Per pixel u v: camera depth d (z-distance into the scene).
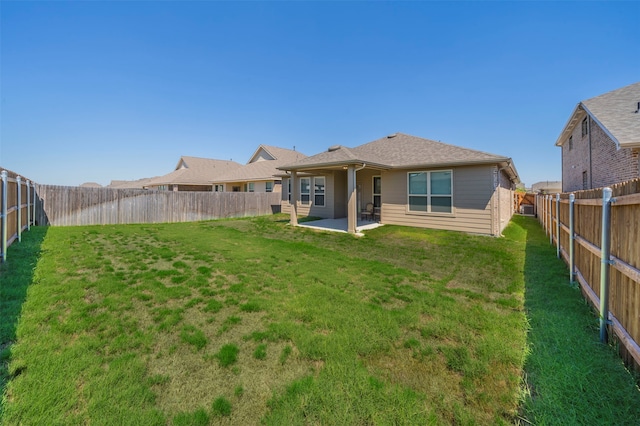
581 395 1.99
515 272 5.26
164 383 2.13
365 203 13.44
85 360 2.35
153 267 5.33
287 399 1.97
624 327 2.45
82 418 1.76
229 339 2.80
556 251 6.88
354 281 4.69
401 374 2.27
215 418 1.80
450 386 2.13
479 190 9.22
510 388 2.09
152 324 3.08
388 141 13.30
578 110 12.92
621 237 2.61
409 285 4.54
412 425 1.74
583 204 3.96
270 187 21.42
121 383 2.09
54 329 2.85
